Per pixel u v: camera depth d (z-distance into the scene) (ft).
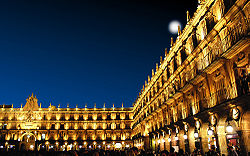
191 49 97.60
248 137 56.34
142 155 49.06
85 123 297.74
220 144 69.46
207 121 78.79
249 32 54.24
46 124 290.97
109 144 288.51
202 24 86.84
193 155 76.33
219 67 71.26
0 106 301.43
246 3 58.18
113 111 307.17
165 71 139.03
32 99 296.92
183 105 103.86
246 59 57.72
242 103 56.95
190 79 93.97
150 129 172.55
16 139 276.82
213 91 75.87
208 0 79.61
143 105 212.84
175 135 119.14
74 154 43.80
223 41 69.26
